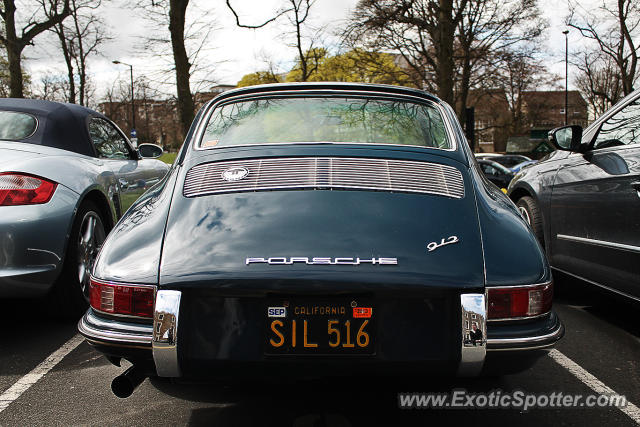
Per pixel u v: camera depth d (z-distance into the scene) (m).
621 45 23.45
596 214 3.74
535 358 2.01
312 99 2.91
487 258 2.03
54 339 3.55
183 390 2.75
